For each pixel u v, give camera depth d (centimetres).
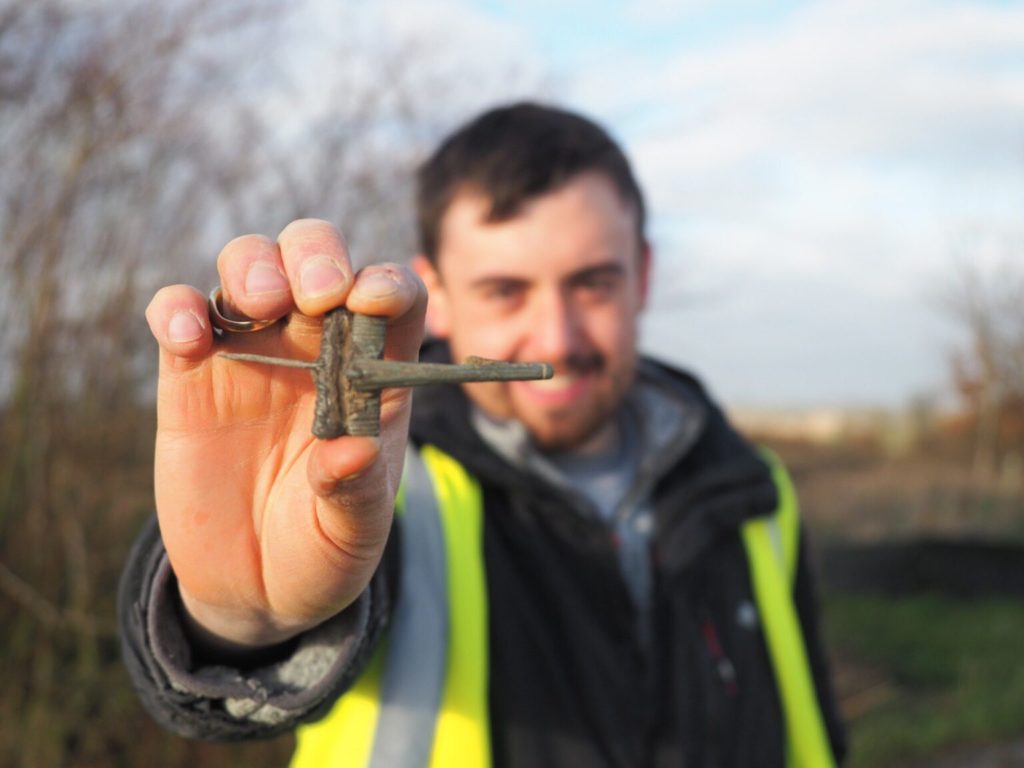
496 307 61
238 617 38
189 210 119
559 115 66
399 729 50
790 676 61
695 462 65
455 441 57
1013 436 342
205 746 106
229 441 35
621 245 63
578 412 62
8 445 105
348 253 32
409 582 54
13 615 104
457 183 62
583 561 57
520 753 52
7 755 99
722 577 62
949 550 216
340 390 32
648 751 55
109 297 112
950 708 153
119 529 112
